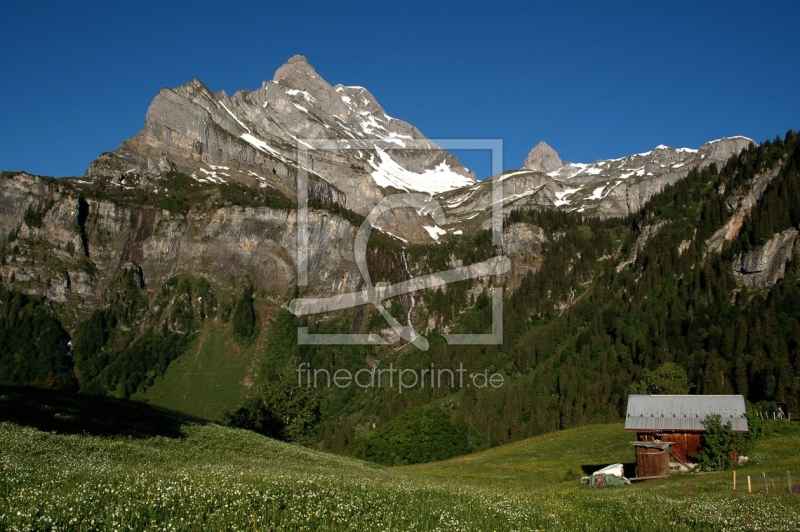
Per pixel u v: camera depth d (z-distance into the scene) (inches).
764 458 2618.1
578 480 2800.2
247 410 4274.1
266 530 796.6
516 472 3257.9
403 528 890.7
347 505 969.5
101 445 1681.8
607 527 1079.6
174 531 756.6
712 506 1370.6
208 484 1023.0
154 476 1079.0
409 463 4815.5
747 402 5472.4
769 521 1181.7
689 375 6407.5
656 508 1333.7
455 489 1485.0
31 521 722.2
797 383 4877.0
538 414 6466.5
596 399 6338.6
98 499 845.8
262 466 1828.2
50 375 6589.6
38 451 1446.9
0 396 2135.8
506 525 994.7
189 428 2340.1
